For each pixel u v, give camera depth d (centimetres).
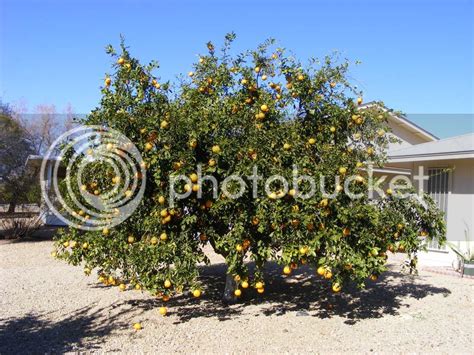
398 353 461
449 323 569
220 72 571
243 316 587
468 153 919
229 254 530
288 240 501
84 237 609
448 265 992
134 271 541
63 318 576
